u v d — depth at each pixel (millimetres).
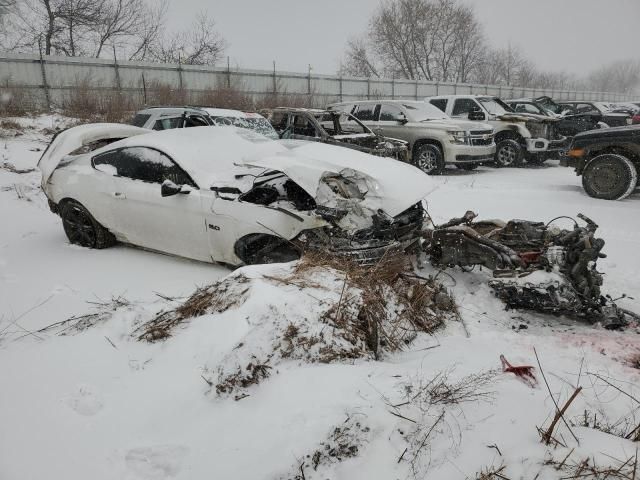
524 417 2711
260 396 2840
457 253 4836
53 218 7742
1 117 14625
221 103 19484
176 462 2449
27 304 4531
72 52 26734
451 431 2604
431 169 12320
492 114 13812
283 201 5129
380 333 3652
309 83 24203
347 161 5316
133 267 5516
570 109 19422
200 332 3357
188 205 5238
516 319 4312
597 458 2354
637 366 3428
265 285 3564
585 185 9227
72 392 2936
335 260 4363
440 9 37000
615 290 4867
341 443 2482
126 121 16219
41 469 2357
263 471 2318
